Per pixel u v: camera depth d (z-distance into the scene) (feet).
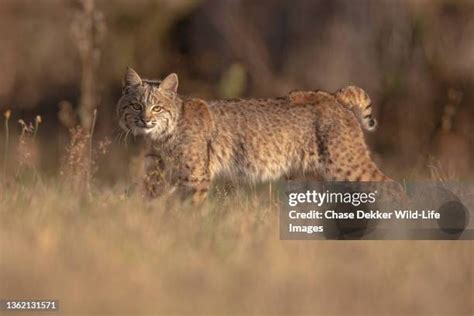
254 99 81.15
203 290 53.11
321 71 158.30
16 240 58.49
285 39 163.63
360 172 79.15
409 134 148.77
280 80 160.66
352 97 81.15
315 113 79.71
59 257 56.08
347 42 157.48
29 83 178.81
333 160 79.15
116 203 70.95
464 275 56.03
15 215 65.36
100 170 123.44
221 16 167.84
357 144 79.41
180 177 78.69
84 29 118.62
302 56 160.04
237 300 51.80
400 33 155.02
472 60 151.84
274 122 79.87
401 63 154.10
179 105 79.61
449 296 53.31
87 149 89.45
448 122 126.62
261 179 80.59
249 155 79.92
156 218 66.08
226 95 152.35
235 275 55.06
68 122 122.01
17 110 175.32
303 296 52.54
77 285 52.65
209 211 70.08
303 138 79.82
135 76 80.79
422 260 58.65
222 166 80.33
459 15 154.40
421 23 153.99
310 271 55.42
